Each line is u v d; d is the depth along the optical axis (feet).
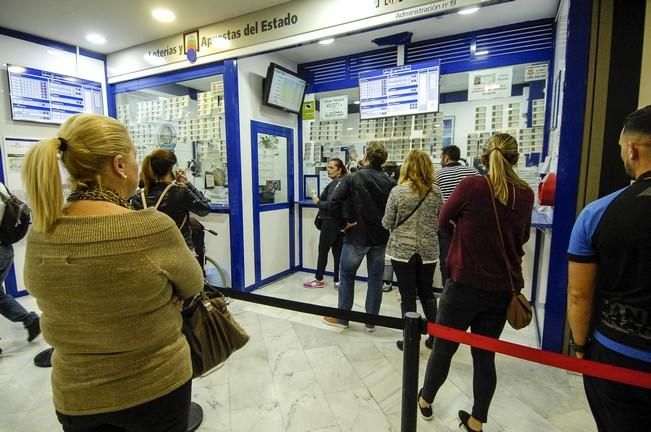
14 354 7.70
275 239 13.21
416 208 7.05
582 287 3.28
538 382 6.64
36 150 2.42
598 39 6.28
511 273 4.69
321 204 11.21
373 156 8.29
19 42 10.99
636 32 6.11
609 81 6.30
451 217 5.00
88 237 2.36
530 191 4.76
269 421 5.67
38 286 2.43
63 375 2.56
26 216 7.76
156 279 2.54
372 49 12.55
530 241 10.31
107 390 2.51
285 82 12.50
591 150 6.51
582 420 5.64
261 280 12.56
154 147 13.51
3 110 10.81
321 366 7.25
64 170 2.68
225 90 10.96
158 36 11.56
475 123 11.39
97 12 9.77
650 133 2.91
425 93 11.45
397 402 6.12
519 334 8.87
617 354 3.01
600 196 6.54
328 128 13.75
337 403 6.10
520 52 10.46
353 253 8.43
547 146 10.15
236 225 11.46
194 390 6.45
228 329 3.98
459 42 11.23
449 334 4.07
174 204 7.27
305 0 9.04
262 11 9.70
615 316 3.02
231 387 6.55
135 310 2.47
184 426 2.99
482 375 5.01
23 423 5.64
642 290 2.83
